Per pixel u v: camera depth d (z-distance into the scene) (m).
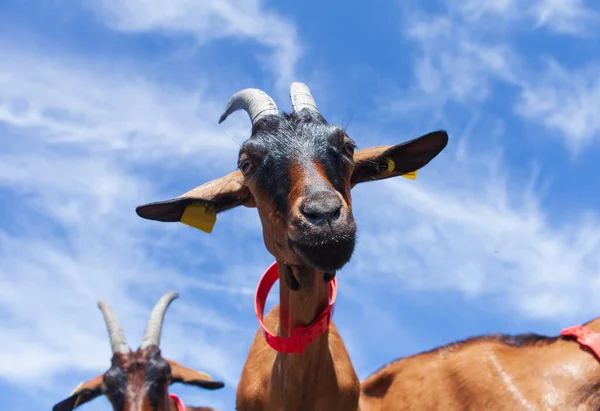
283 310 1.32
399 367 1.61
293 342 1.28
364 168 1.43
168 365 2.03
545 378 1.40
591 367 1.39
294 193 1.17
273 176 1.22
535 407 1.38
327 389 1.33
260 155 1.24
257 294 1.37
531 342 1.49
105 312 2.13
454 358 1.53
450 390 1.49
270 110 1.34
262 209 1.26
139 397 1.95
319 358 1.31
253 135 1.30
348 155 1.28
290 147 1.23
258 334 1.47
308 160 1.21
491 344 1.52
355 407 1.37
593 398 1.36
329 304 1.29
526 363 1.45
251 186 1.26
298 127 1.26
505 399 1.41
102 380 2.02
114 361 2.02
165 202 1.34
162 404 1.98
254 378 1.41
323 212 1.11
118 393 1.96
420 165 1.44
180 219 1.38
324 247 1.11
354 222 1.13
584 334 1.43
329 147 1.23
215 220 1.38
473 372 1.47
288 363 1.31
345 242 1.11
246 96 1.38
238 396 1.44
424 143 1.40
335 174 1.22
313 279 1.25
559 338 1.46
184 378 2.09
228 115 1.46
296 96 1.36
